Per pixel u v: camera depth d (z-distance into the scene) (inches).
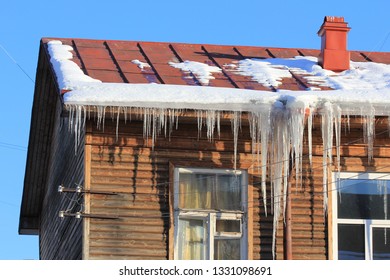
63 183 992.2
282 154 837.8
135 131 852.6
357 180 867.4
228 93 843.4
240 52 1027.3
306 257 848.9
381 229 862.5
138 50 994.7
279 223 848.9
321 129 861.2
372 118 843.4
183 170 854.5
